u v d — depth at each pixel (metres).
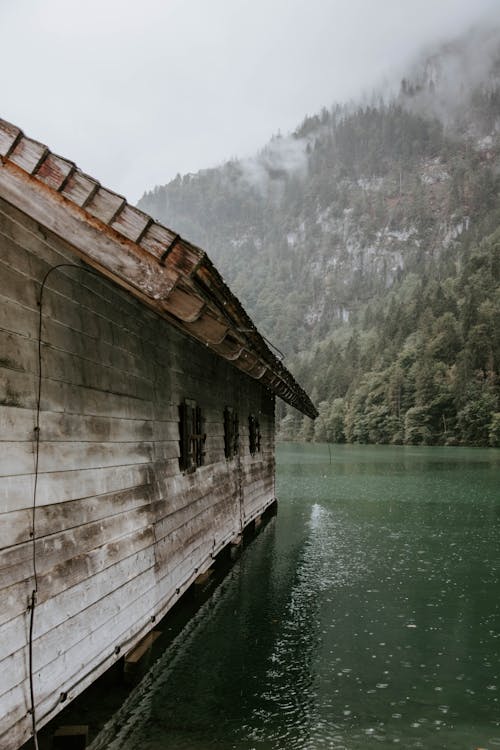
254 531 12.97
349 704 4.99
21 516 3.41
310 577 9.26
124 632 4.80
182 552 6.66
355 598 8.13
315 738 4.41
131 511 5.07
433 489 22.58
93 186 3.10
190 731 4.47
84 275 4.31
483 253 112.25
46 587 3.62
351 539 12.45
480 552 11.21
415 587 8.71
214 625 6.96
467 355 74.38
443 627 6.98
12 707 3.22
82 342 4.26
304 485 24.17
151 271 3.14
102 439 4.53
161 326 6.16
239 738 4.39
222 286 3.63
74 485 4.04
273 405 17.30
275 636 6.62
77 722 4.49
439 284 106.31
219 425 9.16
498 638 6.63
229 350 4.46
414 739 4.43
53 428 3.80
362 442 81.50
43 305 3.74
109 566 4.54
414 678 5.55
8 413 3.32
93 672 4.20
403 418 78.00
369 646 6.35
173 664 5.79
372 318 154.88
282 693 5.17
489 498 19.67
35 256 3.66
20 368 3.46
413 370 80.75
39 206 3.16
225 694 5.14
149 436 5.64
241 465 11.19
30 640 3.42
